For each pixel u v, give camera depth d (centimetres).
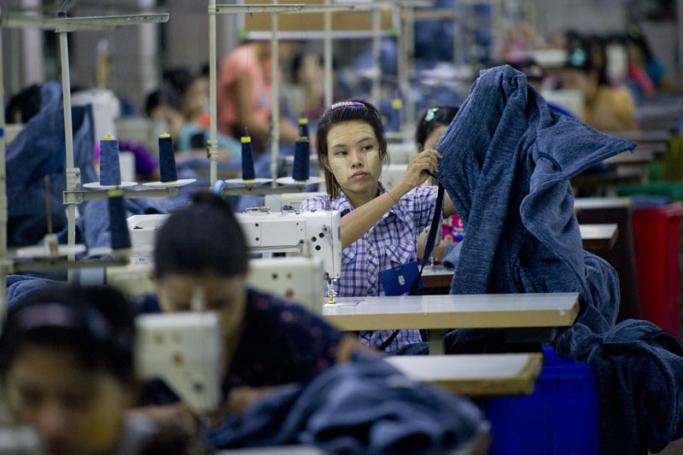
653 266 1008
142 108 1531
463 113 640
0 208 476
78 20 580
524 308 539
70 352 305
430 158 632
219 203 395
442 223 766
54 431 307
